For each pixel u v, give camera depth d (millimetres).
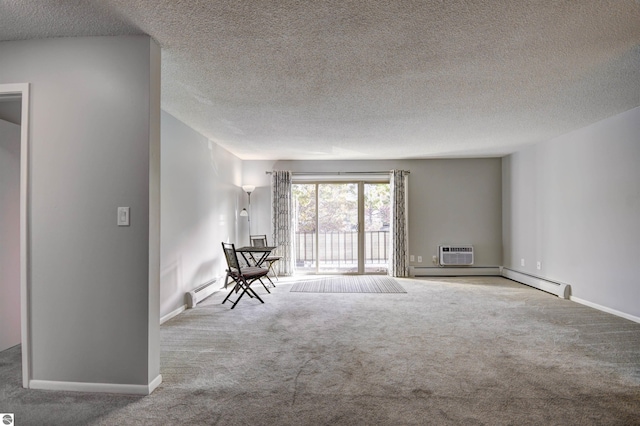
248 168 7000
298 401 2162
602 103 3584
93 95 2281
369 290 5457
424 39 2301
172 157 4055
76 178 2281
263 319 3920
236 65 2686
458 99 3459
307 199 7062
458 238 6867
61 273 2277
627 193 3846
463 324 3707
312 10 1969
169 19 2066
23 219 2293
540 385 2359
